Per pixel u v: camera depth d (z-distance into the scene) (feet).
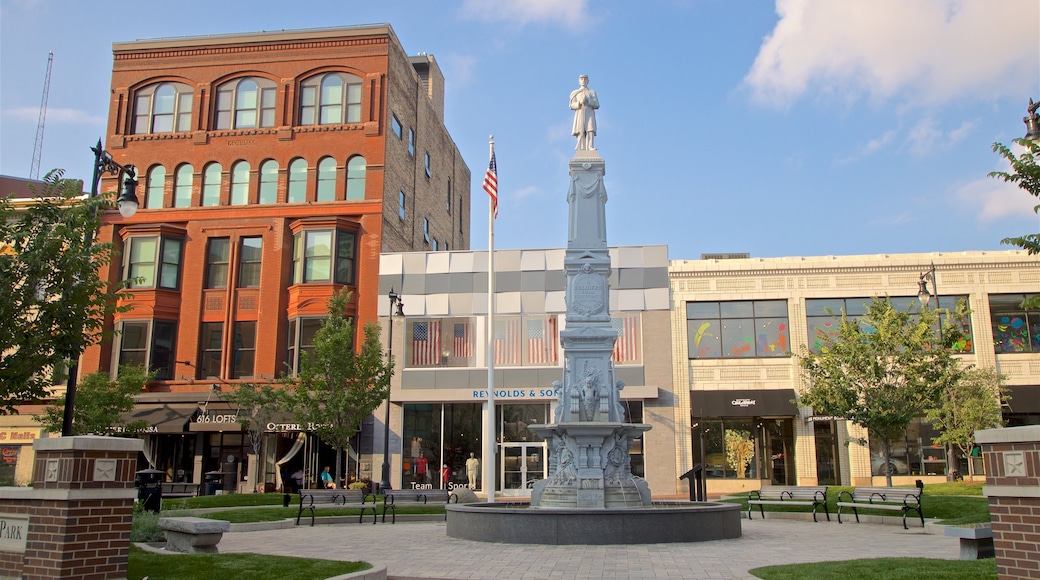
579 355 63.93
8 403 49.70
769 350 119.96
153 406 118.52
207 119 132.36
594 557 44.04
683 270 122.93
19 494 30.22
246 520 67.41
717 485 116.67
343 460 117.91
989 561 36.17
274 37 133.08
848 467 114.01
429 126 158.92
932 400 89.04
